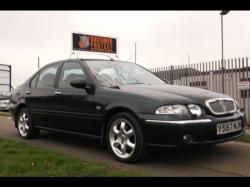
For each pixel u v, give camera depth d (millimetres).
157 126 5336
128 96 5797
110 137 6000
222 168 5414
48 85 7578
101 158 6184
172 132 5262
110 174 4730
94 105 6234
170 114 5320
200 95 5711
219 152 6477
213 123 5434
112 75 6766
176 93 5730
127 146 5742
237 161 5824
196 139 5312
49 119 7379
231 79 14211
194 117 5371
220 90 14562
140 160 5660
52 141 7934
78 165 5094
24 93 8258
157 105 5422
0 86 32281
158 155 6262
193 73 15617
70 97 6750
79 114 6543
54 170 4926
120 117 5801
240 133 6027
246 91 13828
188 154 6324
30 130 8070
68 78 7098
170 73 16547
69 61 7309
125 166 5574
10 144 6801
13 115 8648
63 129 7051
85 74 6691
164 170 5312
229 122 5684
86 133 6520
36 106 7773
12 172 4863
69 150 6922
